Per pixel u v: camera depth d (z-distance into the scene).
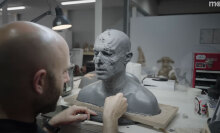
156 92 1.30
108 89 0.90
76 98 1.02
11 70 0.31
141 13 2.27
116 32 0.86
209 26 1.66
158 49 1.86
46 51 0.34
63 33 1.83
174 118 0.88
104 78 0.83
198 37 1.71
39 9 1.38
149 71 1.89
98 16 1.62
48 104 0.39
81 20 2.30
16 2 1.28
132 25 1.92
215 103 1.02
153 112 0.80
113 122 0.61
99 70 0.83
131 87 0.89
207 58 1.55
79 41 2.35
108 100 0.68
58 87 0.38
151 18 1.84
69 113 0.71
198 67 1.59
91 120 0.78
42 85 0.34
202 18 1.67
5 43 0.31
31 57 0.32
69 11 2.33
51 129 0.68
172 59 1.82
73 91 1.26
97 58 0.82
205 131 0.67
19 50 0.31
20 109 0.35
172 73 1.81
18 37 0.31
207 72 1.56
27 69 0.32
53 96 0.38
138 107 0.82
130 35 1.93
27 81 0.33
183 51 1.77
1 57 0.31
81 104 0.94
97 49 0.83
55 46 0.36
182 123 0.83
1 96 0.33
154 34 1.85
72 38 2.37
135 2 1.92
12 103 0.34
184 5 2.79
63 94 1.10
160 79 1.49
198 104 0.92
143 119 0.76
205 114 0.90
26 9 1.39
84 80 1.32
